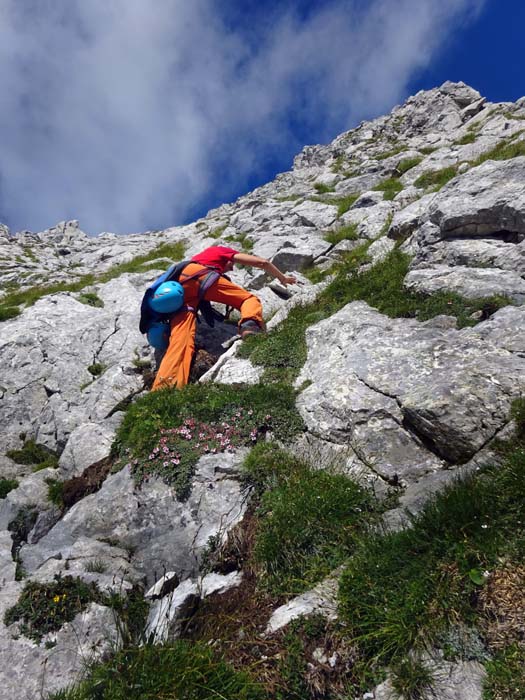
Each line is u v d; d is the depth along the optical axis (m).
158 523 6.22
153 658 3.98
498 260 9.35
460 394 6.11
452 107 40.41
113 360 11.90
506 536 4.37
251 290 14.85
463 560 4.23
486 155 16.42
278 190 35.16
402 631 3.99
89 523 6.44
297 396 7.59
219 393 7.72
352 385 7.11
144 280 16.91
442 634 3.94
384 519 5.23
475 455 5.63
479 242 10.12
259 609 4.78
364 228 16.20
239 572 5.34
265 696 3.87
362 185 24.19
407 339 7.64
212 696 3.76
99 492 6.80
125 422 7.76
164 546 5.92
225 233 24.16
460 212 10.35
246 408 7.31
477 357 6.79
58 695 3.99
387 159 27.47
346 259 14.40
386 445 6.32
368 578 4.41
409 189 17.06
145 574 5.67
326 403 7.02
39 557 6.04
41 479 8.02
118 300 15.25
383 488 5.88
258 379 8.45
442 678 3.72
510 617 3.89
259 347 9.13
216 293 10.37
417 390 6.50
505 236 10.18
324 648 4.14
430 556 4.38
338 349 8.34
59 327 13.05
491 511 4.50
